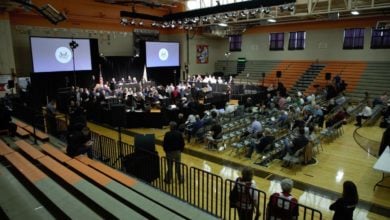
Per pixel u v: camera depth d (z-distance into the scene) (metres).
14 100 14.05
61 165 6.43
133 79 22.19
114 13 21.94
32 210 4.66
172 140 6.97
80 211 4.59
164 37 26.52
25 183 5.72
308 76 23.17
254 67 27.38
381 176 8.04
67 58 18.77
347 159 9.41
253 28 27.83
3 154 7.04
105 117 13.93
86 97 15.82
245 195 4.65
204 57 28.42
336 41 23.22
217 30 26.11
